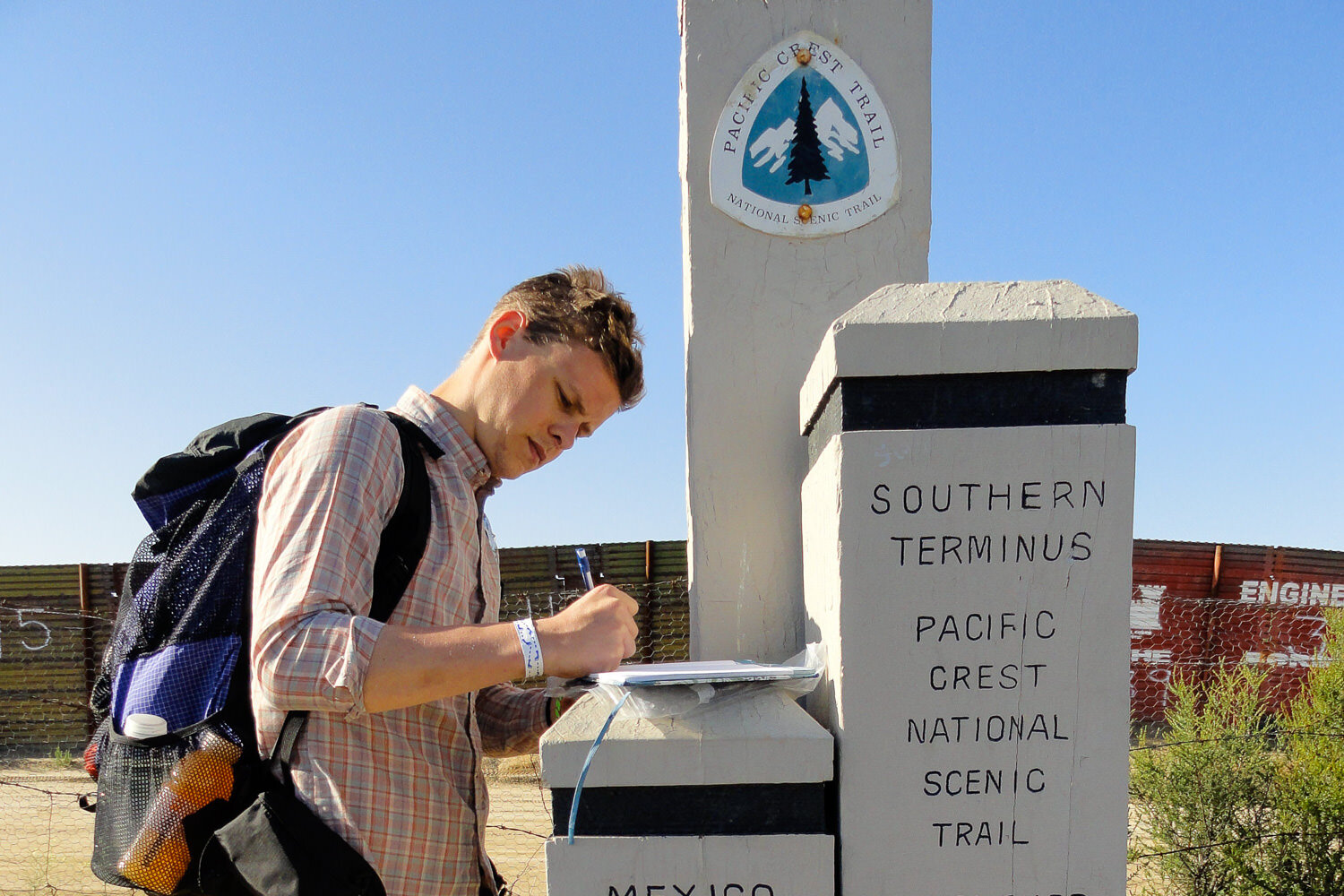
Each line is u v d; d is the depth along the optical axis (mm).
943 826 1400
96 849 1407
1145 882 4148
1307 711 4402
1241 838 3945
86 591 7934
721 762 1378
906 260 2115
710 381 2105
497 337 1606
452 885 1507
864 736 1401
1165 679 7496
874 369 1397
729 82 2125
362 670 1250
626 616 1440
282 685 1254
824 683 1547
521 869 4863
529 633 1336
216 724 1352
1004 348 1395
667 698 1431
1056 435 1398
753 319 2111
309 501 1338
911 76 2133
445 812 1498
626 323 1654
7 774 7184
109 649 1524
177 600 1417
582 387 1576
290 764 1370
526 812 5941
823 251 2121
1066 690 1401
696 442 2096
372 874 1344
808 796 1396
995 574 1403
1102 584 1397
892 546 1405
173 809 1338
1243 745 4086
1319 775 3928
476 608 1594
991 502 1403
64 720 7793
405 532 1458
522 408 1567
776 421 2100
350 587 1335
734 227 2117
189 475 1489
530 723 1782
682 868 1374
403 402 1632
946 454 1402
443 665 1276
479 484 1645
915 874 1397
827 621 1524
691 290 2117
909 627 1407
